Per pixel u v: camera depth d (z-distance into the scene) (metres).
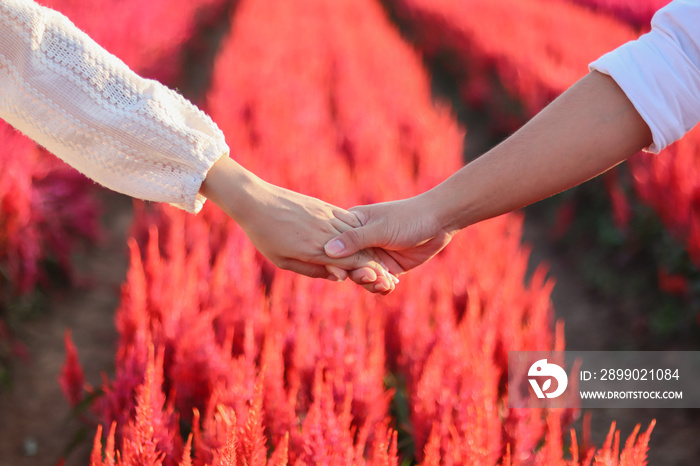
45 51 2.03
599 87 2.02
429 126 4.78
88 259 4.33
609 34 8.52
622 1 11.77
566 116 2.02
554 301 4.12
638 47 1.99
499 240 2.98
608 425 2.94
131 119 2.05
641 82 1.98
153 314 2.46
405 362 2.41
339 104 5.43
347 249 2.11
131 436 2.08
